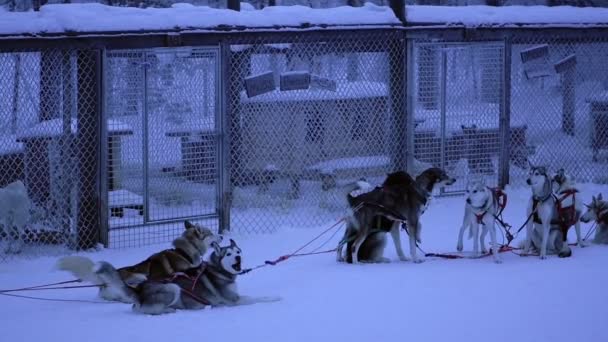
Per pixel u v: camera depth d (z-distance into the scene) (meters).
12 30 9.42
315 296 7.52
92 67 9.98
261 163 12.66
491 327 6.36
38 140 10.48
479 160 13.34
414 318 6.64
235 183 12.65
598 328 6.32
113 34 9.93
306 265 9.05
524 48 15.33
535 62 13.00
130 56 10.46
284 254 9.73
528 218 9.40
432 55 12.69
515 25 12.44
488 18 12.30
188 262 7.81
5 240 10.49
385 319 6.62
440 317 6.66
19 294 8.02
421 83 12.73
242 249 10.05
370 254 9.14
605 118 14.99
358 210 9.03
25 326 6.64
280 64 12.95
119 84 10.59
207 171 11.51
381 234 9.14
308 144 12.68
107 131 10.11
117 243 10.42
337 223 10.76
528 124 15.82
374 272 8.53
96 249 10.09
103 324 6.64
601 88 15.41
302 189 12.75
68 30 9.67
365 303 7.18
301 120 12.68
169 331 6.37
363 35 11.44
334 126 12.68
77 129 9.98
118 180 11.48
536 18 12.59
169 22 10.32
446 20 12.05
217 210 10.88
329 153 12.69
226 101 10.76
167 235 10.77
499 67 12.80
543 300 7.20
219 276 7.24
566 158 15.12
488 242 10.33
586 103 15.90
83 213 10.09
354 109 12.64
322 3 24.80
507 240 10.44
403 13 11.85
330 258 9.45
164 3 21.03
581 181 14.02
